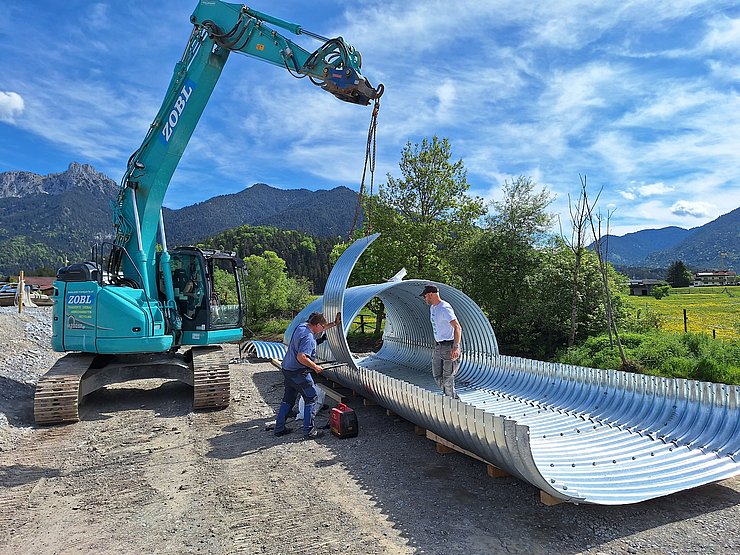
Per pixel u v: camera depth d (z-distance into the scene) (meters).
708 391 5.76
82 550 4.03
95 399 9.62
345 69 7.20
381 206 18.64
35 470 5.88
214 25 8.11
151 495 5.11
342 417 6.84
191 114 8.65
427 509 4.63
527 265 15.21
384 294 10.77
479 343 9.65
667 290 50.81
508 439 4.34
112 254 9.37
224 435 7.17
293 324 12.62
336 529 4.29
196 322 9.58
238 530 4.30
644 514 4.44
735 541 3.98
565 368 7.70
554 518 4.41
